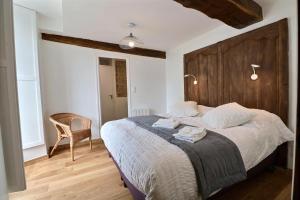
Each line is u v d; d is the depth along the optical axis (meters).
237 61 2.71
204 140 1.62
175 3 2.17
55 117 3.19
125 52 4.04
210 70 3.18
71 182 2.14
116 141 1.88
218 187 1.37
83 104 3.62
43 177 2.27
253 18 2.27
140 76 4.29
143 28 2.98
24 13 2.56
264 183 1.97
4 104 0.65
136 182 1.33
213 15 2.17
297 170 0.60
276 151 2.21
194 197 1.28
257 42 2.43
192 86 3.64
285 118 2.15
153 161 1.26
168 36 3.39
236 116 2.11
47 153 2.90
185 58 3.79
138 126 2.28
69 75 3.45
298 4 0.57
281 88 2.18
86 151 3.19
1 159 0.62
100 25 2.84
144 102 4.38
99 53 3.75
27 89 2.63
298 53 0.58
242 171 1.53
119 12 2.39
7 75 0.65
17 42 2.50
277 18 2.21
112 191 1.94
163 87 4.61
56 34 3.28
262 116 2.15
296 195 0.60
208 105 3.26
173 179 1.21
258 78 2.45
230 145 1.58
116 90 5.33
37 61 2.72
